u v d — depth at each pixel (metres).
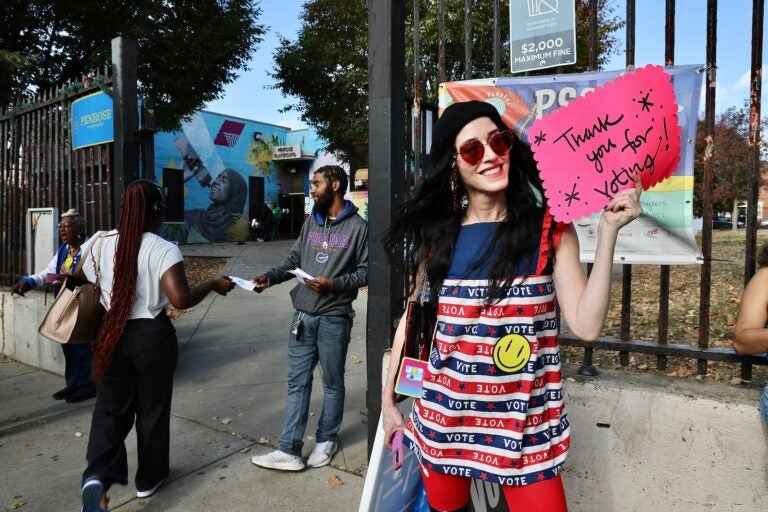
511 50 2.72
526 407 1.40
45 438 3.69
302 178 24.84
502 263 1.38
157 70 11.38
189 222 21.14
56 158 5.25
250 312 7.68
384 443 1.76
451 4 9.20
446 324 1.48
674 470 2.13
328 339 3.11
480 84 2.73
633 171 1.28
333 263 3.11
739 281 8.00
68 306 2.61
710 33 2.25
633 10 2.39
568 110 1.34
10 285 6.02
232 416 4.00
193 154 21.25
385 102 2.84
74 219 4.30
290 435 3.11
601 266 1.29
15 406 4.32
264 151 24.17
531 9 2.65
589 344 2.44
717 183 21.34
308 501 2.82
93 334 2.66
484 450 1.44
